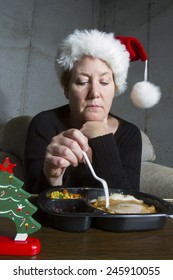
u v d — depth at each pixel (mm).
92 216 465
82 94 886
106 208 517
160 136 1780
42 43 1800
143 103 934
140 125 1869
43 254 395
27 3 1718
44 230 475
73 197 580
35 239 409
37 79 1775
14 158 1386
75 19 1983
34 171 876
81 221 466
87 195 588
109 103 915
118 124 1077
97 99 878
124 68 947
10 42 1655
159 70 1810
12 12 1655
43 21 1802
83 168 841
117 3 2066
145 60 1028
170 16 1780
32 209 404
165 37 1798
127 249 420
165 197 1075
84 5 2033
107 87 896
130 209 504
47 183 686
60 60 947
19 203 404
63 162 604
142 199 588
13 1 1656
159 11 1839
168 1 1795
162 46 1809
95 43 865
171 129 1729
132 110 1905
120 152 966
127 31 2002
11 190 403
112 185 743
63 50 938
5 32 1631
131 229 477
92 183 752
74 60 896
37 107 1781
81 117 915
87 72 875
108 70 895
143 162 1387
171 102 1737
